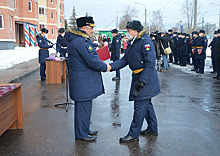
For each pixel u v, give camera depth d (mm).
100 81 3857
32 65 13430
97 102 6188
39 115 5141
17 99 4254
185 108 5633
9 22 25312
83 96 3682
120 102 6176
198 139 3918
